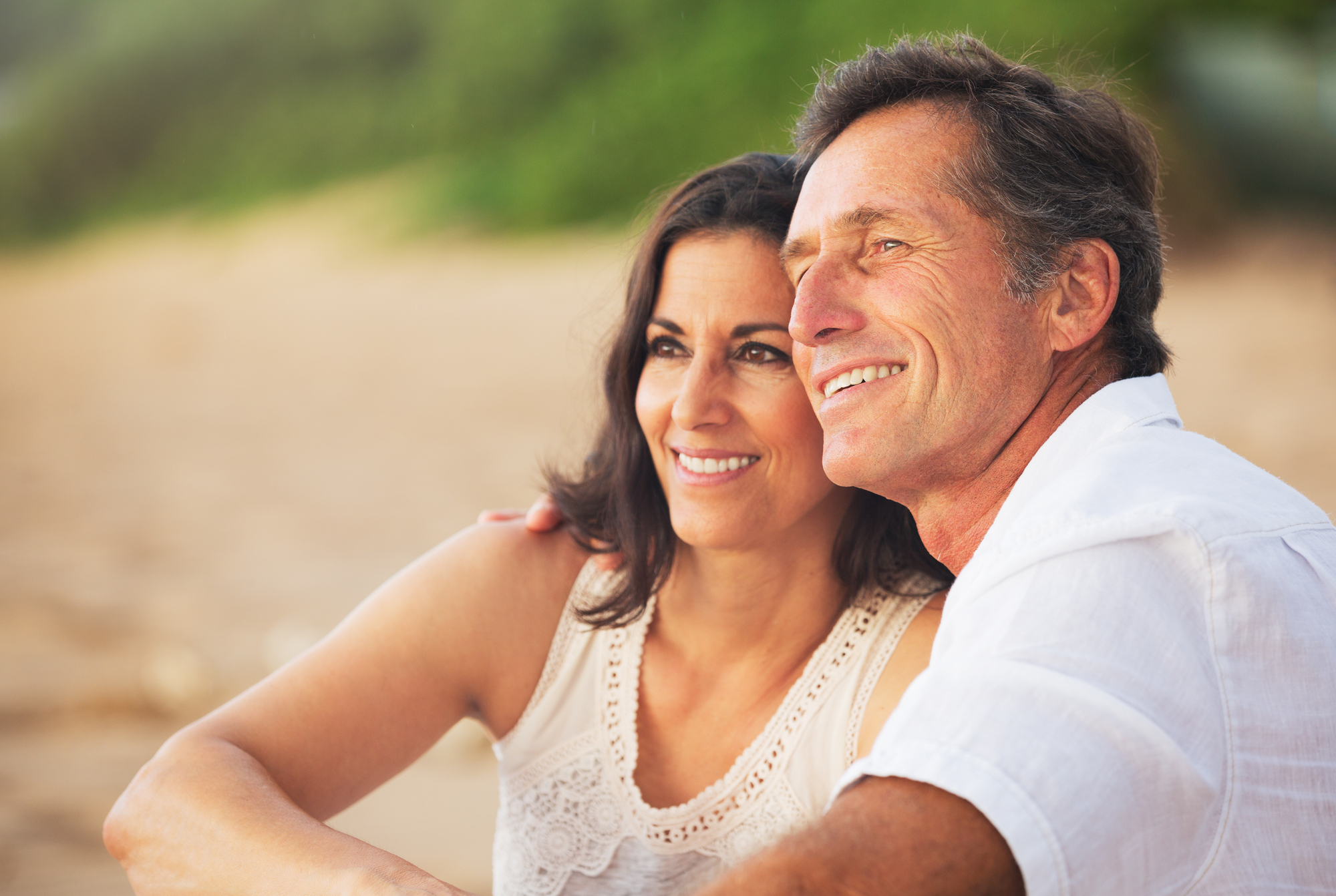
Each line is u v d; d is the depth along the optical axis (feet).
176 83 135.44
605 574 6.03
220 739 5.46
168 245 111.65
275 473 32.35
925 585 5.74
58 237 126.93
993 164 4.74
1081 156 4.88
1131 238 4.88
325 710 5.66
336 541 24.98
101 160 133.49
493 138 100.73
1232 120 52.34
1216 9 55.31
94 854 11.27
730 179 5.65
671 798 5.73
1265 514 3.94
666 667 5.89
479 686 5.97
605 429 6.19
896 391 4.80
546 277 66.54
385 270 78.84
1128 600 3.60
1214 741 3.54
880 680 5.56
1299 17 55.77
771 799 5.51
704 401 5.45
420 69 119.85
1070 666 3.46
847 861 3.20
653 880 5.65
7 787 13.00
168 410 43.98
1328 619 3.82
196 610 20.35
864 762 3.51
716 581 5.76
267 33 133.69
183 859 5.09
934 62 4.95
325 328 61.62
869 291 4.84
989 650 3.58
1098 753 3.33
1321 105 51.72
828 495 5.74
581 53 98.68
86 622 19.77
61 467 35.17
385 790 12.89
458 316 59.62
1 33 178.91
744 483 5.53
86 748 14.21
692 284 5.55
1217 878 3.58
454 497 28.25
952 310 4.72
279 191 114.73
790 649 5.80
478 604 5.92
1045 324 4.79
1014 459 4.83
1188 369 34.86
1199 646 3.66
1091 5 54.90
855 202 4.83
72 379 53.93
